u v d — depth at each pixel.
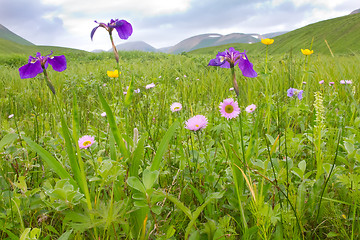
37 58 1.59
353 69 5.46
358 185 1.33
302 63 5.43
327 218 1.45
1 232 1.36
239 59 1.60
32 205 1.34
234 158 1.59
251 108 2.70
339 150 2.10
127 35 1.63
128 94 1.63
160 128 2.87
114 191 1.38
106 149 2.31
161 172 1.74
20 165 2.00
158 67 9.81
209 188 1.66
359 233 1.29
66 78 7.23
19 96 4.75
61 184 1.29
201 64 9.22
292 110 2.56
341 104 3.23
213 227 1.23
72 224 1.12
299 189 1.48
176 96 4.43
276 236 1.24
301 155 2.20
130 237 1.25
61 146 2.20
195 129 1.83
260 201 1.26
